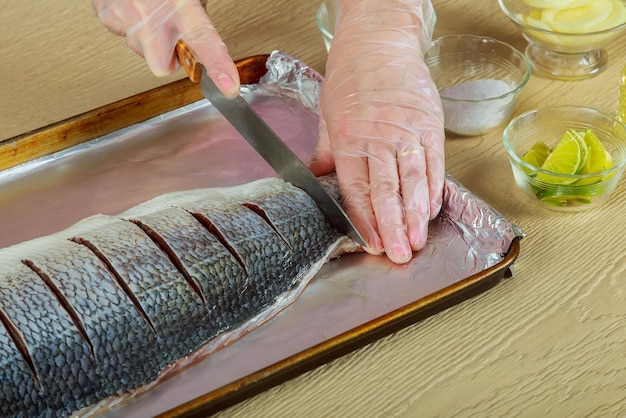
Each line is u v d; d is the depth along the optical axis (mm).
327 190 1184
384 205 1155
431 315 1131
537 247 1187
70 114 1329
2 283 1067
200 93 1303
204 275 1104
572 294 1147
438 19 1444
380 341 1118
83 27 1446
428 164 1180
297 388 1090
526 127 1268
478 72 1352
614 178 1190
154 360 1084
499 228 1146
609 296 1144
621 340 1111
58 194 1224
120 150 1265
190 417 1048
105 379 1070
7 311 1053
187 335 1097
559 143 1224
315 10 1460
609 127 1244
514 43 1407
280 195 1155
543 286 1154
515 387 1085
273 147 1171
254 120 1173
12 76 1381
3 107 1340
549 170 1201
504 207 1227
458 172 1262
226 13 1459
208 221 1147
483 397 1079
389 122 1182
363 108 1189
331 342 1069
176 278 1096
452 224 1178
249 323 1115
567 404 1072
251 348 1103
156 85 1367
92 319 1066
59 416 1061
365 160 1182
